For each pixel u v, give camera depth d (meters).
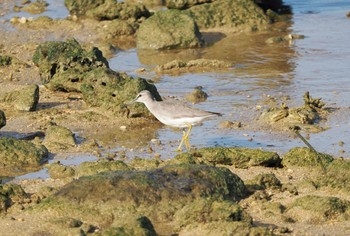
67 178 14.81
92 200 12.92
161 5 33.28
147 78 23.17
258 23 29.44
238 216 12.41
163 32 26.89
